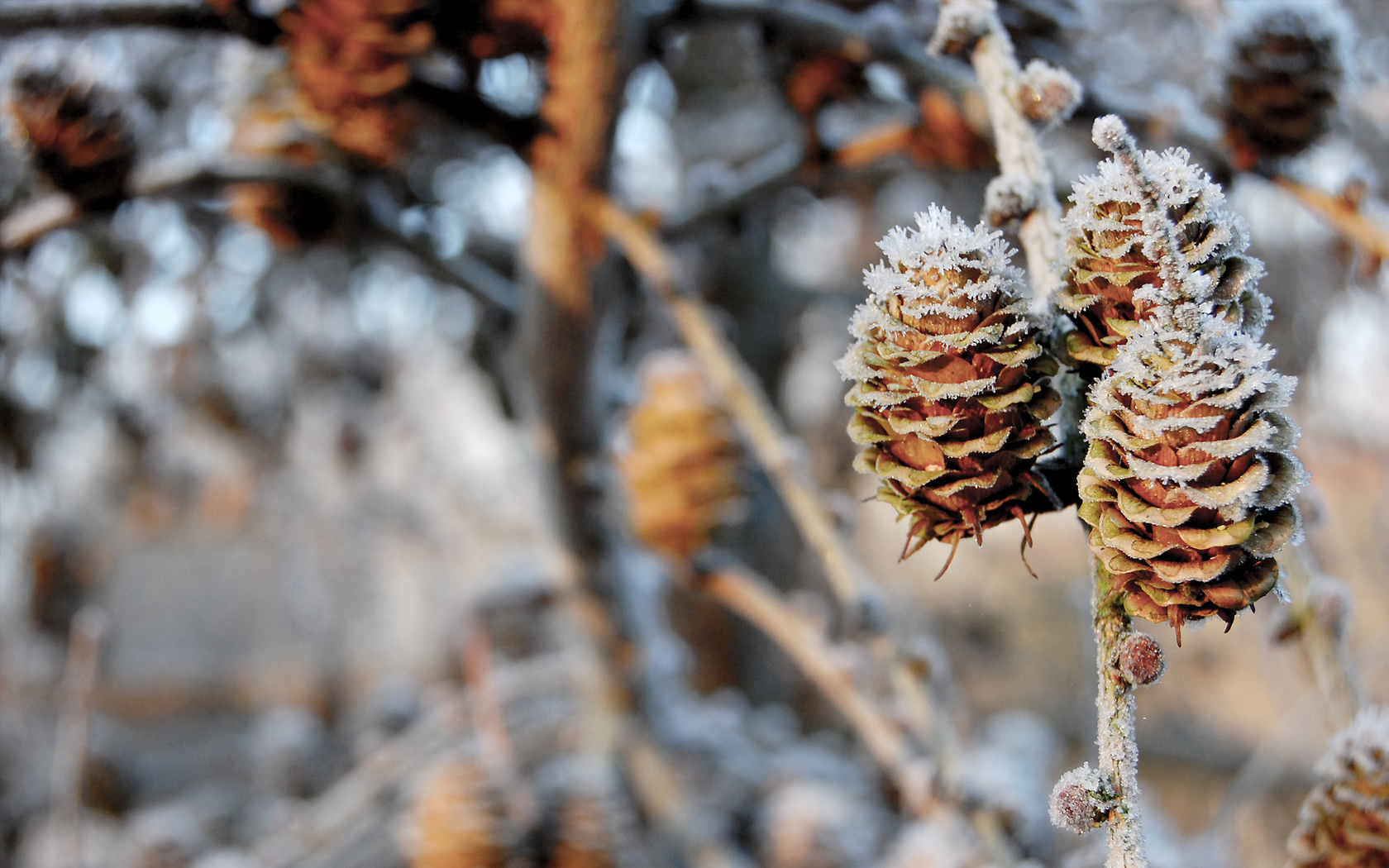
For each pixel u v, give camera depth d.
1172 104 0.46
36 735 1.02
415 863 0.58
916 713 0.40
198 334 1.09
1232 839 0.74
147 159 0.81
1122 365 0.30
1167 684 1.63
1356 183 0.41
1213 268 0.30
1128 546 0.30
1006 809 0.40
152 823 0.76
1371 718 0.36
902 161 0.70
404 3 0.45
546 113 0.49
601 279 0.55
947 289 0.31
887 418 0.31
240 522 1.46
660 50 0.50
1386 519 0.91
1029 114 0.34
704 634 1.31
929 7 0.50
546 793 0.62
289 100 0.54
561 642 0.84
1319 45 0.41
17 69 0.48
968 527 0.32
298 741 0.95
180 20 0.45
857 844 0.68
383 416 1.29
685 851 0.65
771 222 1.33
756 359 1.43
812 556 1.47
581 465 0.63
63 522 1.09
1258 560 0.30
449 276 0.62
